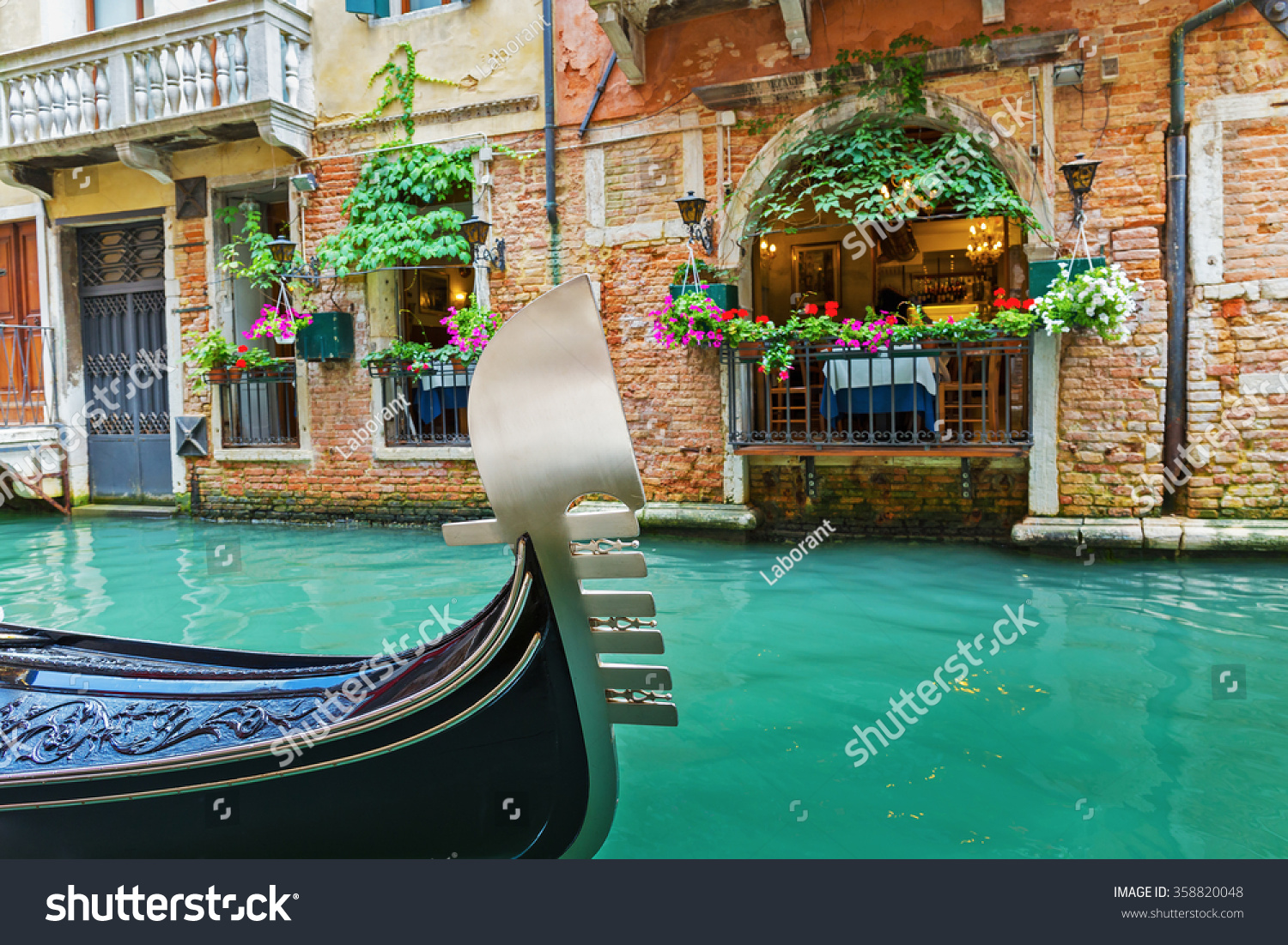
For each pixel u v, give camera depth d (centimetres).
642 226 764
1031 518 668
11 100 921
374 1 828
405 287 901
